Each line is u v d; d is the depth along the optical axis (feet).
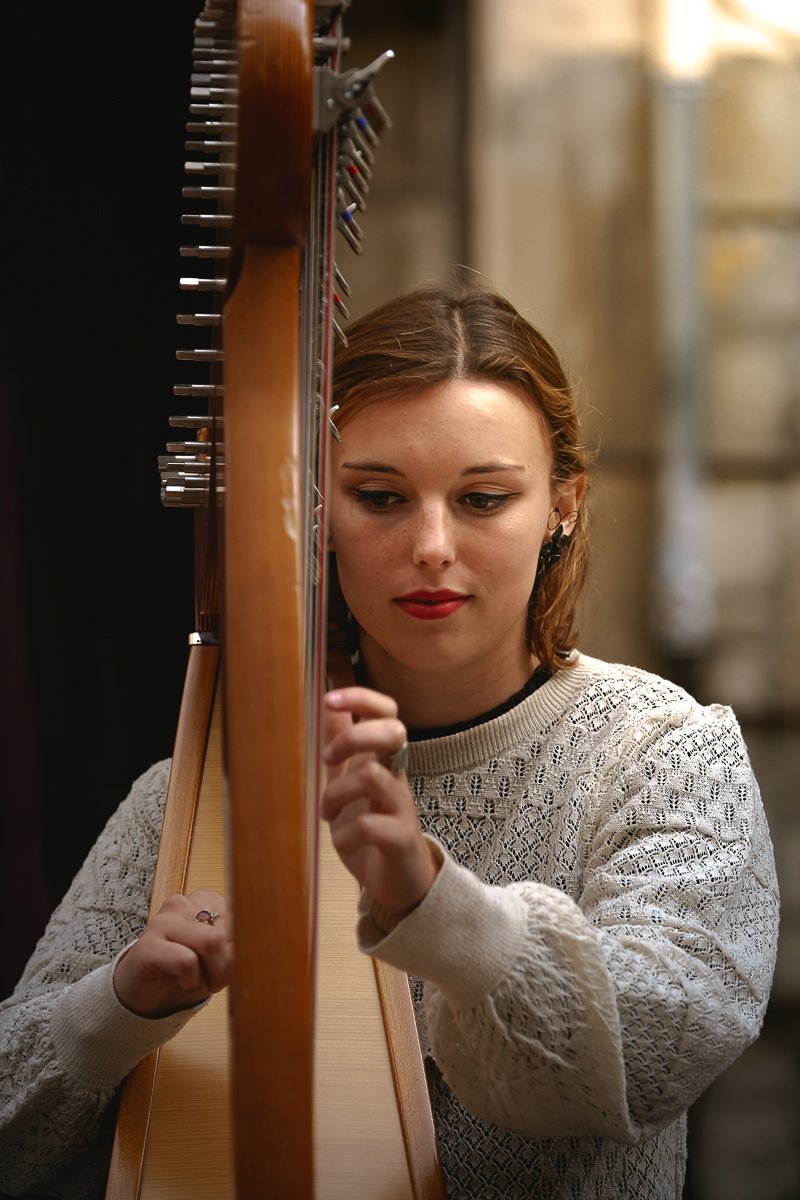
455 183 31.01
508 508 11.07
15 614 29.66
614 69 30.99
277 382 7.53
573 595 12.78
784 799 32.65
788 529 32.07
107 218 29.71
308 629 8.39
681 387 31.53
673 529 31.86
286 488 7.34
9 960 29.76
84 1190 11.18
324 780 11.29
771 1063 32.40
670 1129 11.66
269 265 7.73
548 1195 10.87
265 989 6.78
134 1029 10.17
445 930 8.63
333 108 8.34
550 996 8.84
